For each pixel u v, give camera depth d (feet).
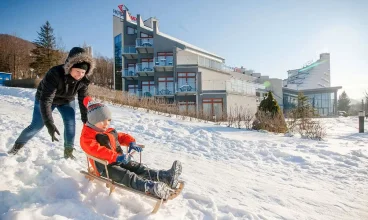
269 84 160.25
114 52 145.69
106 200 10.41
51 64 126.52
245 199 13.64
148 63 120.06
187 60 113.91
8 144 16.84
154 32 120.16
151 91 116.98
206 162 20.72
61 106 14.60
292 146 29.19
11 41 180.45
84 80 14.11
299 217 12.32
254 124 43.16
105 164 10.46
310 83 196.75
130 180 10.11
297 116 45.93
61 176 11.79
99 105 11.37
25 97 56.49
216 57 142.51
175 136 29.63
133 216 9.57
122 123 34.71
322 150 27.17
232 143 28.48
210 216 10.75
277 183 17.24
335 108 161.89
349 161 23.65
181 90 112.37
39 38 127.95
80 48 13.10
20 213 8.35
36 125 14.14
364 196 16.12
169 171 10.63
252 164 21.70
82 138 11.04
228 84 111.34
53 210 9.10
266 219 11.33
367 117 99.55
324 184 17.93
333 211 13.58
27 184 11.33
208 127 39.83
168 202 11.37
